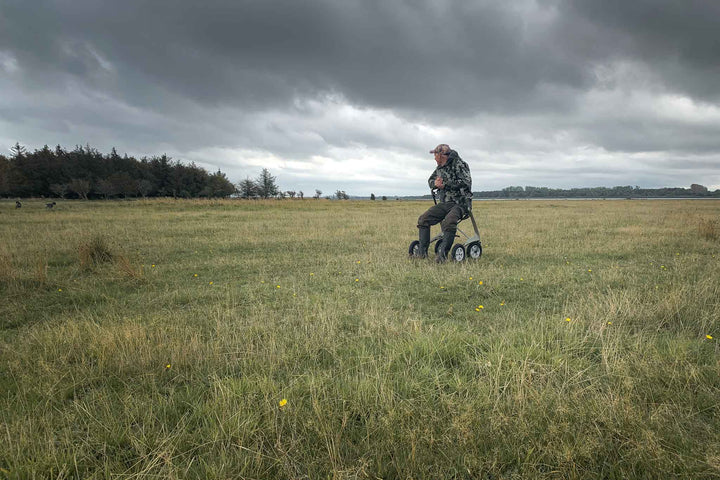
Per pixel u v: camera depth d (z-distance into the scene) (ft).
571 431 6.70
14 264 24.93
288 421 7.19
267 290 18.90
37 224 53.21
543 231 44.29
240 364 10.21
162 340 11.53
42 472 6.25
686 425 7.22
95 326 12.66
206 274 22.98
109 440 7.09
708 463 5.88
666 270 22.02
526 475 5.98
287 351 10.98
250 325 13.23
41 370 9.73
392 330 12.32
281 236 40.57
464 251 26.03
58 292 18.71
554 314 14.12
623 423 6.85
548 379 8.71
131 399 8.33
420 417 7.43
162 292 18.81
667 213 81.41
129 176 238.07
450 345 10.96
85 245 26.66
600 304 14.33
